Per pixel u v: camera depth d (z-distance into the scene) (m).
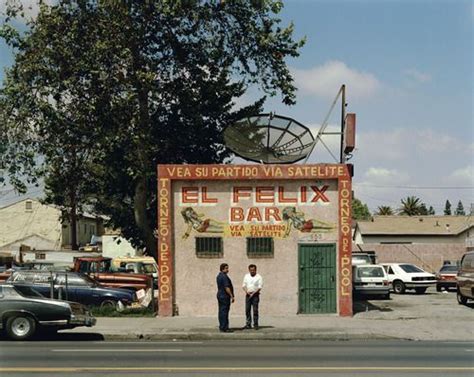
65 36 26.06
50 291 22.22
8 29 25.95
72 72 25.94
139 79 25.34
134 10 26.08
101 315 22.17
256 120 22.44
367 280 31.31
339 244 21.17
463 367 11.65
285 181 21.39
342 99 23.14
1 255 60.59
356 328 18.67
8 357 13.00
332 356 13.24
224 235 21.33
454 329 18.84
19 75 26.14
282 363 12.10
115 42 25.52
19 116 26.25
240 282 21.23
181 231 21.38
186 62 27.83
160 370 11.16
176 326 19.02
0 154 26.44
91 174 29.12
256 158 22.28
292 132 22.41
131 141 25.89
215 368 11.41
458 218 65.06
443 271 38.50
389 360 12.61
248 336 17.62
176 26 26.72
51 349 14.55
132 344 15.91
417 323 20.00
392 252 52.72
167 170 21.33
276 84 28.30
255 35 27.31
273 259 21.27
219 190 21.44
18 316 16.83
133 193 29.91
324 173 21.19
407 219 65.06
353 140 21.66
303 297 21.22
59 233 74.44
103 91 25.81
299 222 21.30
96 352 13.90
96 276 28.09
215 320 20.25
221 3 26.55
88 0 26.16
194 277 21.28
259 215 21.34
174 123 28.97
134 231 31.00
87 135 26.64
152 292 23.78
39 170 26.88
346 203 21.19
